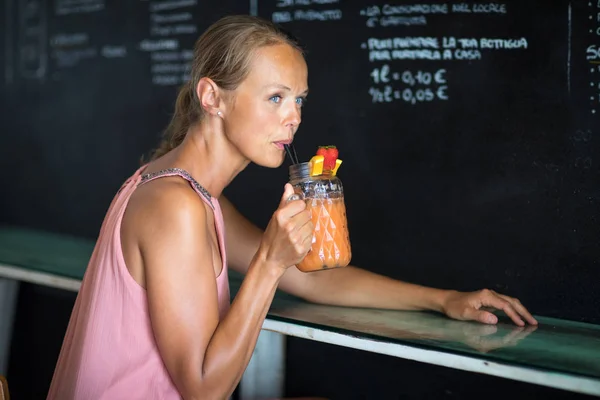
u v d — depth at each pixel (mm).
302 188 1442
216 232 1438
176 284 1272
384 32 2059
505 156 1876
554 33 1773
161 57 2617
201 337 1278
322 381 2320
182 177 1376
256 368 2006
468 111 1930
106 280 1356
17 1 2988
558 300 1810
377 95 2092
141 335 1343
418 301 1665
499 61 1866
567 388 1243
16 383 3062
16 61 3029
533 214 1840
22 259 2369
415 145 2031
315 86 2217
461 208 1962
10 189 3137
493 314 1584
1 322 2580
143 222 1301
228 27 1401
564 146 1778
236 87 1380
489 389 2002
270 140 1396
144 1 2637
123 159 2766
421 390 2121
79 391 1376
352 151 2158
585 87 1740
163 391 1366
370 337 1462
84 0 2795
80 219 2920
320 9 2184
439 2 1952
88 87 2830
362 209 2150
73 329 1484
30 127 3031
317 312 1668
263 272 1323
